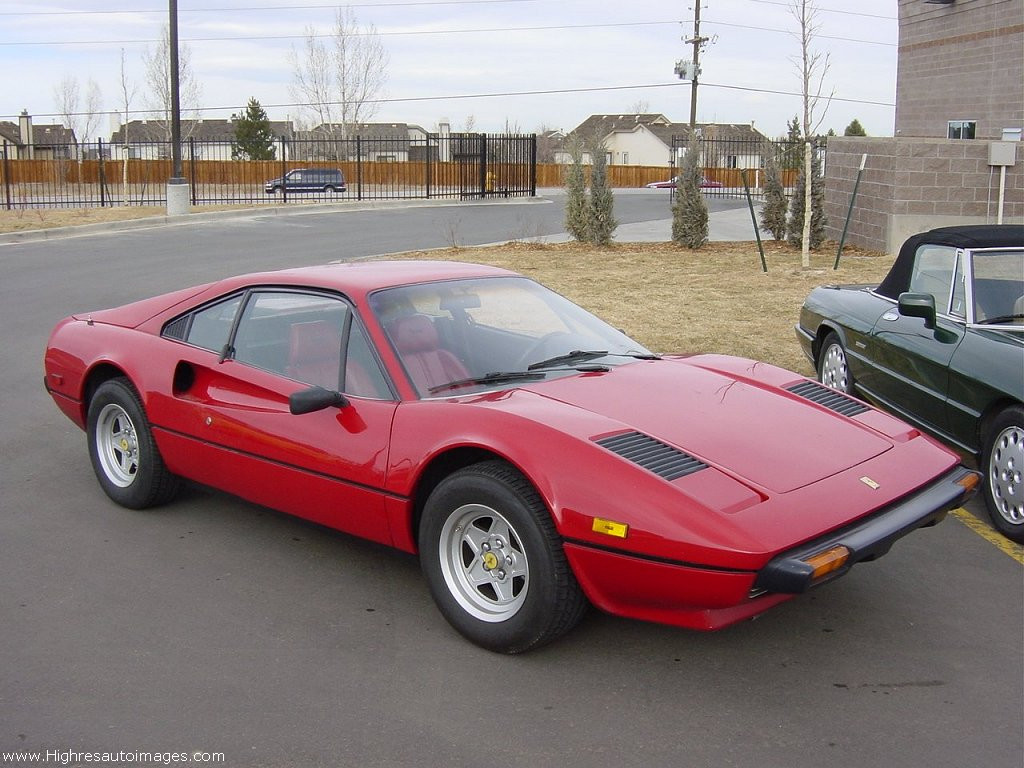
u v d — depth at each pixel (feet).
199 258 55.11
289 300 14.93
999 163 47.78
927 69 74.38
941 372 18.21
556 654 12.19
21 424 23.07
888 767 9.81
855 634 12.78
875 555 11.38
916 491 12.10
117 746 10.17
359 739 10.30
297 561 15.10
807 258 46.47
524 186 115.85
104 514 17.13
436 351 13.74
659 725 10.57
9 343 32.53
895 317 20.54
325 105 203.72
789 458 11.88
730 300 38.50
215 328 15.78
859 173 46.62
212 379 15.34
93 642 12.48
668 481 10.89
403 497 12.55
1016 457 15.96
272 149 228.43
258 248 60.34
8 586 14.16
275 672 11.73
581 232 60.54
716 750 10.10
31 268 50.96
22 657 12.08
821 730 10.49
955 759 9.95
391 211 93.91
